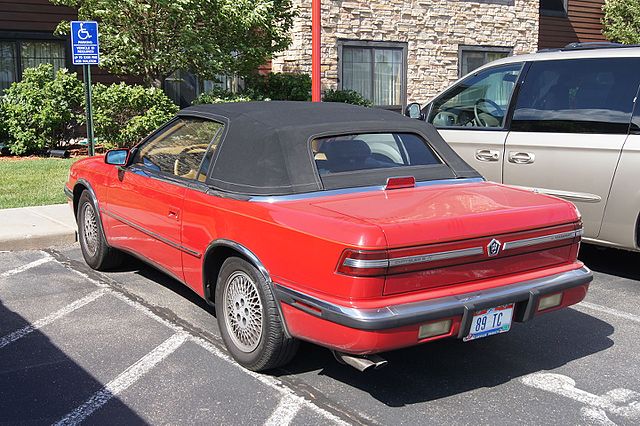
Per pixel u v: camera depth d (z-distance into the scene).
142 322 5.30
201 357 4.66
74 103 12.89
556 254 4.37
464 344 5.04
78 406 3.98
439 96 7.92
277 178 4.38
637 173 6.04
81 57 9.66
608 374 4.52
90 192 6.39
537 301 4.12
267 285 4.12
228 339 4.57
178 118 5.51
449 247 3.82
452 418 3.90
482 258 3.97
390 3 16.39
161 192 5.20
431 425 3.81
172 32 12.24
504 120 7.09
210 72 12.78
